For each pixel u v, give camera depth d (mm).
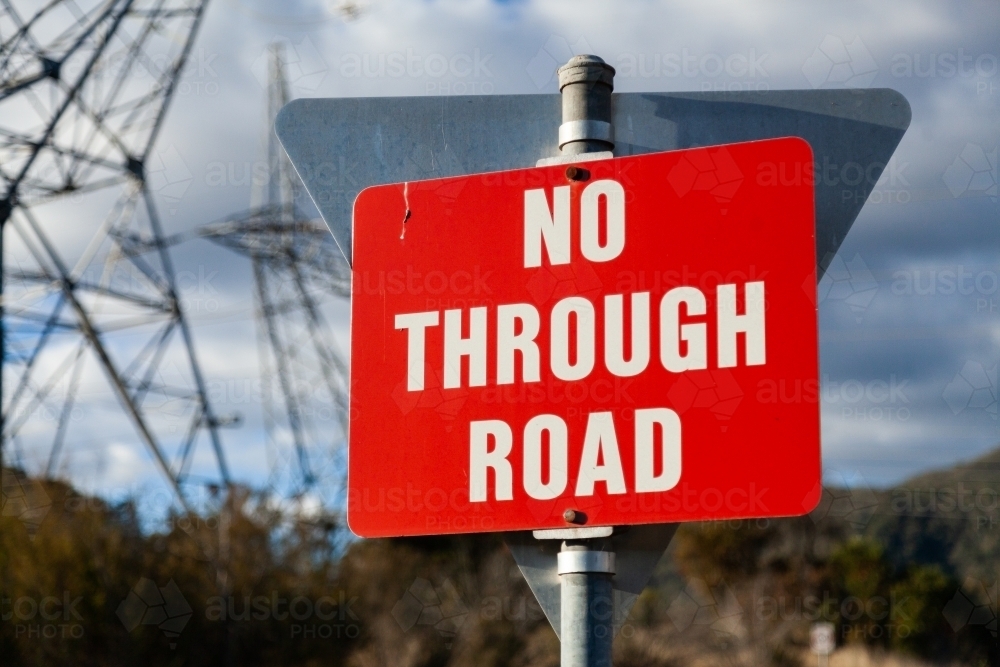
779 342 2203
